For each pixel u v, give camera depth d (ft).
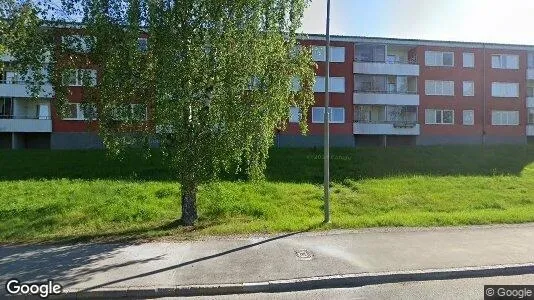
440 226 28.40
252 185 44.70
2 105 95.35
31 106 97.55
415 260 20.81
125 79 26.05
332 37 109.09
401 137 116.37
